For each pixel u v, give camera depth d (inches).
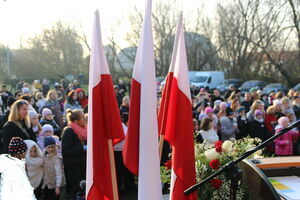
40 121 271.3
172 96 103.9
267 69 1305.4
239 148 133.5
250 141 143.2
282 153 259.9
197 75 1099.9
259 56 1301.7
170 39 1405.0
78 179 200.7
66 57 1561.3
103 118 99.3
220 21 1347.2
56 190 201.2
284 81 1279.5
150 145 90.8
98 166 98.0
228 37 1333.7
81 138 202.7
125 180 235.0
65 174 219.5
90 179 99.9
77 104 353.4
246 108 402.9
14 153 139.7
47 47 1574.8
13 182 95.1
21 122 203.8
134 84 97.6
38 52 1589.6
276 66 1230.3
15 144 140.5
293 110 340.8
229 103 391.2
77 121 205.6
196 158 124.0
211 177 87.1
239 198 94.7
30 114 229.1
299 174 84.4
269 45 1231.5
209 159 122.8
